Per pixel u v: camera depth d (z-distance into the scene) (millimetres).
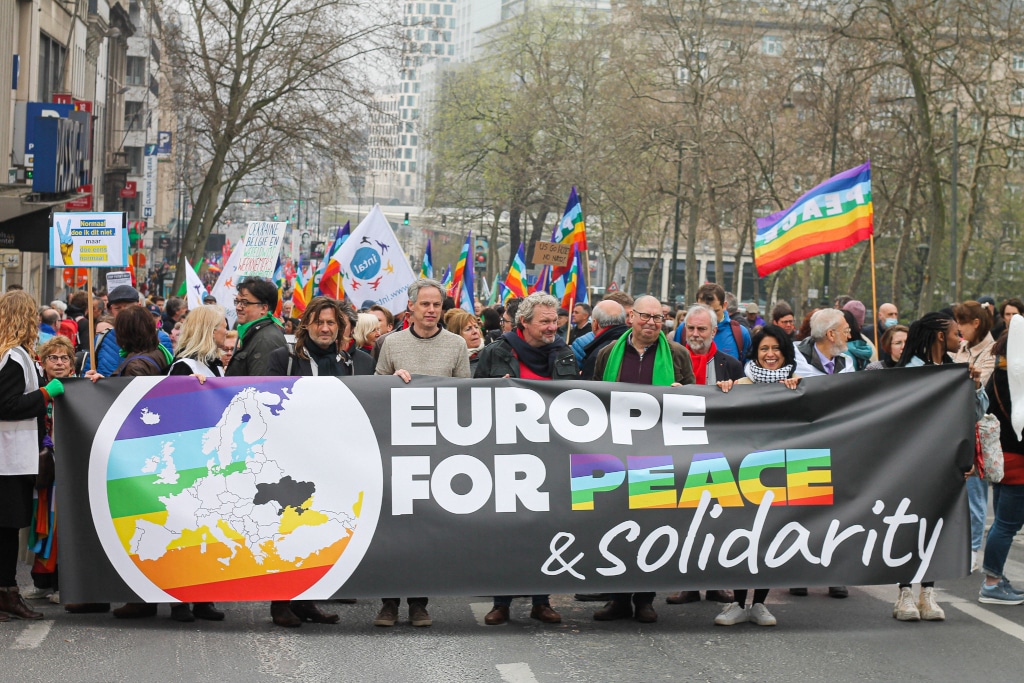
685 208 61469
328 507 7777
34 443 7719
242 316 9141
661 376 8695
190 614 7996
